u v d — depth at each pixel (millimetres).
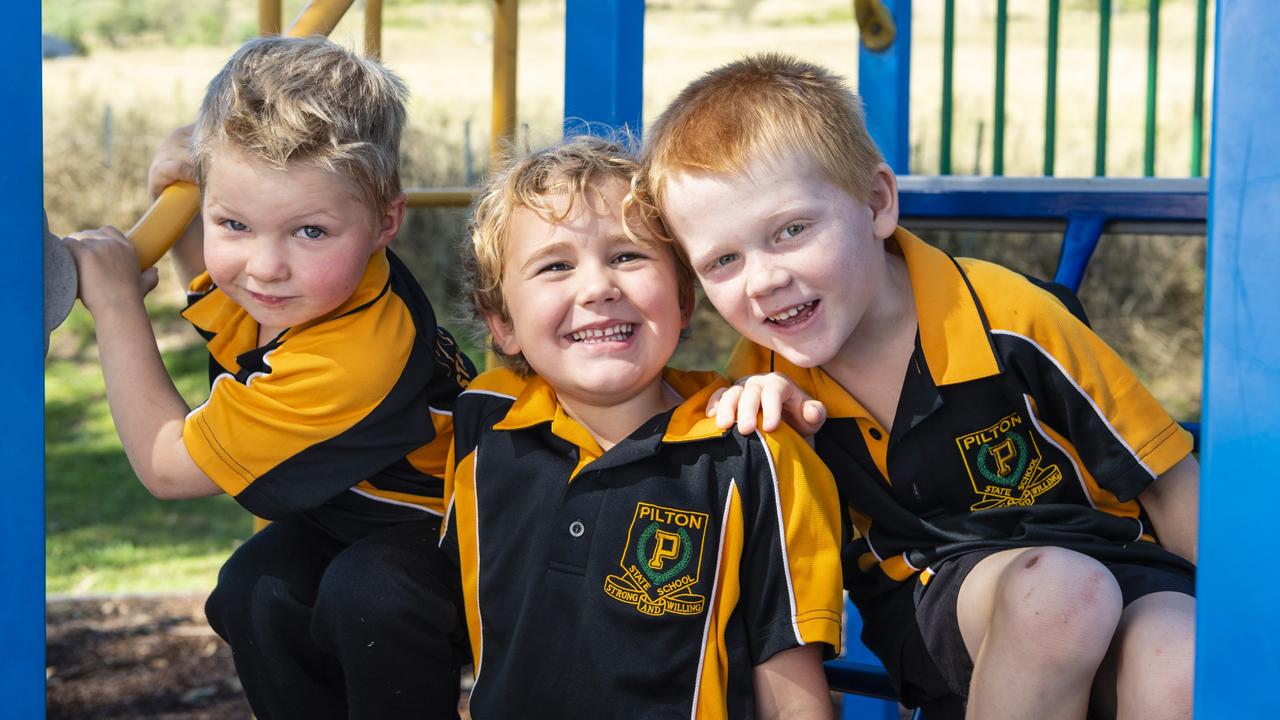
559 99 9367
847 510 1609
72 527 5203
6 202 1304
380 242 1618
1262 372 955
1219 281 965
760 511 1433
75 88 9711
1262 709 959
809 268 1421
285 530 1754
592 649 1417
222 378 1538
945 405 1511
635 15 1729
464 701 3479
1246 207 956
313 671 1693
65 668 3699
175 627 4047
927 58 10008
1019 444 1513
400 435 1597
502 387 1580
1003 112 2764
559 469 1480
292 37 1640
